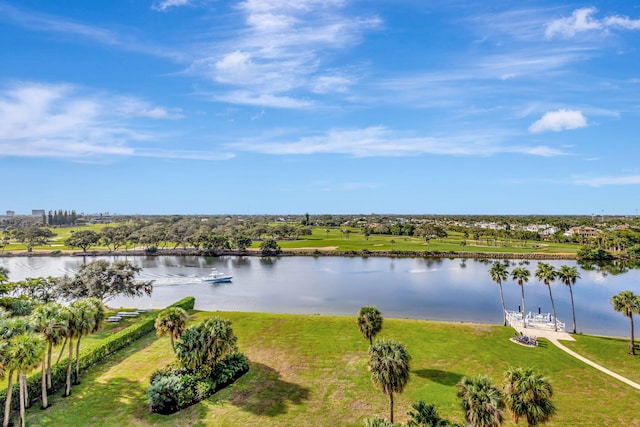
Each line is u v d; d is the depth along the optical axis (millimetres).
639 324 81875
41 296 72812
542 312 91000
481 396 28234
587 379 47438
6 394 38250
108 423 36656
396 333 62375
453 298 104312
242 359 49125
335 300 101438
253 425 37062
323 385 45188
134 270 80625
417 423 28203
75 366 45688
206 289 114125
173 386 39781
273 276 136750
